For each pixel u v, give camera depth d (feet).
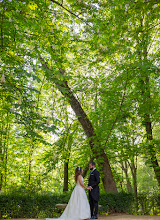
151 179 77.30
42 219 23.08
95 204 22.88
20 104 21.16
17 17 21.47
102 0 26.27
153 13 30.63
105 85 40.09
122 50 32.91
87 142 43.14
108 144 39.32
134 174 42.27
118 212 31.19
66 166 48.73
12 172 47.93
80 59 36.94
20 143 50.24
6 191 31.04
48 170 39.40
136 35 34.04
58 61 26.55
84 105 49.62
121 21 29.43
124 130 39.24
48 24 24.32
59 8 33.76
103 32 29.04
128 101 37.40
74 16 26.78
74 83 41.93
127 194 33.32
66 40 28.07
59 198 30.42
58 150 42.73
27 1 21.65
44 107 51.62
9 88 23.26
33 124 23.38
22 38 23.32
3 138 45.47
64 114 49.06
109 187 37.83
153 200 32.09
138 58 37.17
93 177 23.53
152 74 41.68
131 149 39.06
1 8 20.49
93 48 29.99
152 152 37.17
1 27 20.72
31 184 32.76
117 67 35.53
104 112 37.91
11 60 23.08
